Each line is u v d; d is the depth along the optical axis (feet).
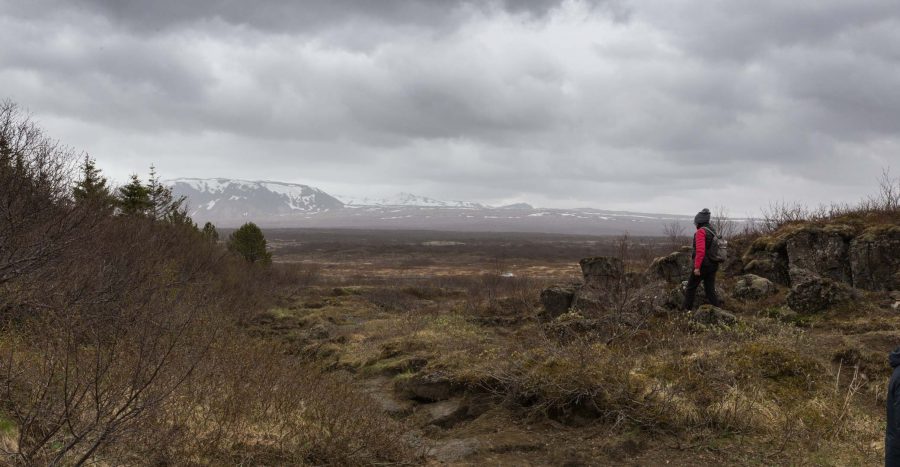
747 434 18.78
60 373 15.23
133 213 60.49
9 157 27.02
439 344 36.11
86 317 20.30
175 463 14.90
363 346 40.60
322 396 21.53
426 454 18.98
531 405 21.91
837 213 41.29
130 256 34.65
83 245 28.86
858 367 22.72
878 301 30.73
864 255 33.19
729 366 22.31
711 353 23.63
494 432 20.58
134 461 14.42
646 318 31.12
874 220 36.83
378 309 69.72
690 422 19.52
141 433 14.44
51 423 13.67
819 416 19.20
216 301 40.50
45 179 28.32
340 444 18.01
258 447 17.06
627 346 26.32
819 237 35.53
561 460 17.95
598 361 22.80
